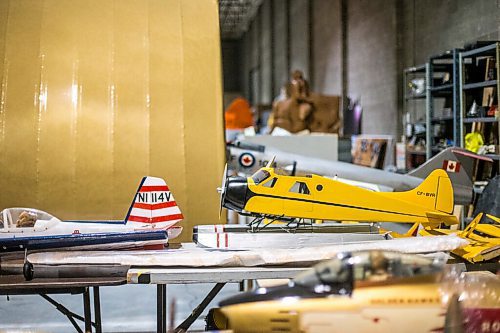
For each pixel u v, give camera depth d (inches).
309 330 110.0
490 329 122.1
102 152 219.8
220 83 236.5
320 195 169.6
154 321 217.5
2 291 145.5
